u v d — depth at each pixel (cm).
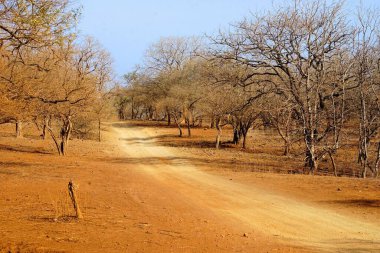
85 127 5316
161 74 6812
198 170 2536
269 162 3234
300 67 2534
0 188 1544
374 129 2500
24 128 5266
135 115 10694
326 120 2738
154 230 926
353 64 2502
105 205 1236
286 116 2895
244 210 1240
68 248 745
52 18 1402
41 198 1330
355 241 882
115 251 743
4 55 1606
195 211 1209
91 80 2872
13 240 778
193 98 5406
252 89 2906
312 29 2503
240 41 2659
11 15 1371
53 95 2364
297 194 1518
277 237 912
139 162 3023
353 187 1611
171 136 5825
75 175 2036
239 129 4950
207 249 784
